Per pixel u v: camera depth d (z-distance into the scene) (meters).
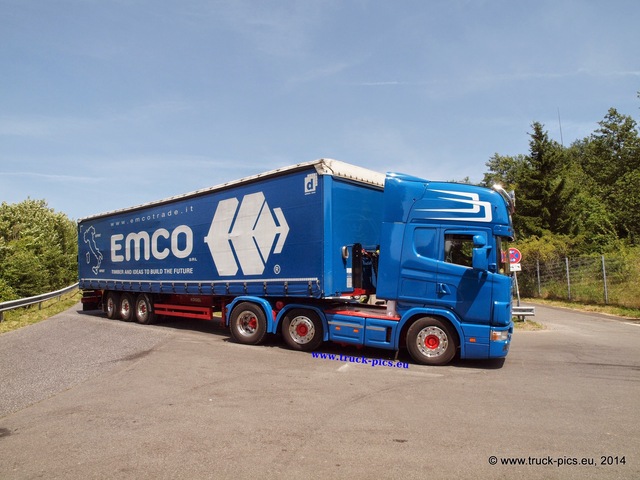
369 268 10.31
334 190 9.58
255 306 10.72
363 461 4.35
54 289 34.62
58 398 6.76
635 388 6.99
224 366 8.54
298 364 8.70
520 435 5.00
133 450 4.71
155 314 14.89
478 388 6.97
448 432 5.09
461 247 8.58
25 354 10.36
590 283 23.22
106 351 10.32
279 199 10.30
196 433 5.14
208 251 12.20
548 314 19.25
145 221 14.73
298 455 4.50
